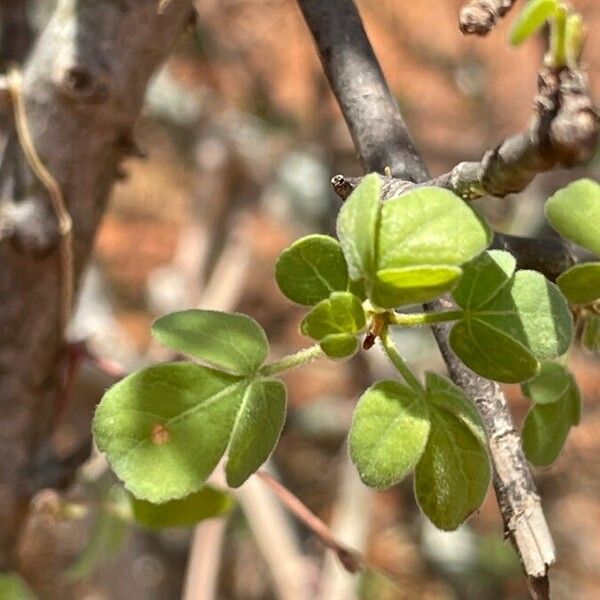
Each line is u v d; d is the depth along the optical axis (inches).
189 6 15.2
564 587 43.1
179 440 11.3
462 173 11.3
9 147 15.4
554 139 10.7
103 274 42.9
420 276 10.8
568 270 11.7
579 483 41.3
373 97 12.8
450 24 45.4
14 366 15.8
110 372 16.4
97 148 15.4
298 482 41.4
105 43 15.1
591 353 12.9
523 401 30.6
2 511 16.4
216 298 34.7
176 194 48.8
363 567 20.2
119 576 39.0
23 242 15.3
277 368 11.4
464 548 40.5
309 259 11.4
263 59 45.1
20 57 17.9
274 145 40.9
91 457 16.6
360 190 11.0
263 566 42.4
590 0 35.3
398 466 11.1
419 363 34.1
